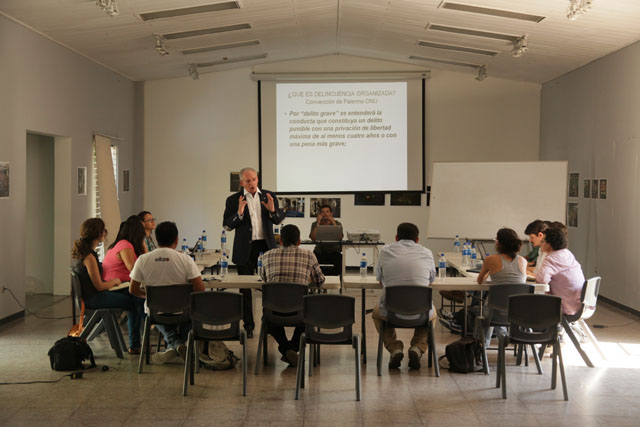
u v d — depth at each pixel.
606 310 8.35
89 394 4.67
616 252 8.55
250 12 8.45
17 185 7.38
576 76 10.15
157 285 5.11
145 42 9.16
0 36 6.93
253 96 12.12
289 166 12.12
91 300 5.55
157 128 12.11
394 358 5.29
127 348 6.02
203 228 12.20
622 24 7.43
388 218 12.12
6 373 5.20
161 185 12.15
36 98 7.80
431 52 10.79
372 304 8.62
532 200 9.12
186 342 5.38
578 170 10.06
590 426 4.07
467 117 12.05
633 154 8.05
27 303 8.44
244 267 6.42
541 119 11.91
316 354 5.53
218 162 12.15
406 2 8.01
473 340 5.38
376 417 4.21
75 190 9.07
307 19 9.21
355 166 12.09
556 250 5.62
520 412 4.32
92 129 9.77
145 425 4.05
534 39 8.81
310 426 4.05
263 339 5.44
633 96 8.09
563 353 5.99
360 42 10.84
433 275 5.48
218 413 4.28
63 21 7.57
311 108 12.09
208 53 10.56
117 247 6.00
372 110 12.05
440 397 4.64
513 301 4.67
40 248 9.28
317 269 5.41
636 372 5.34
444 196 9.37
